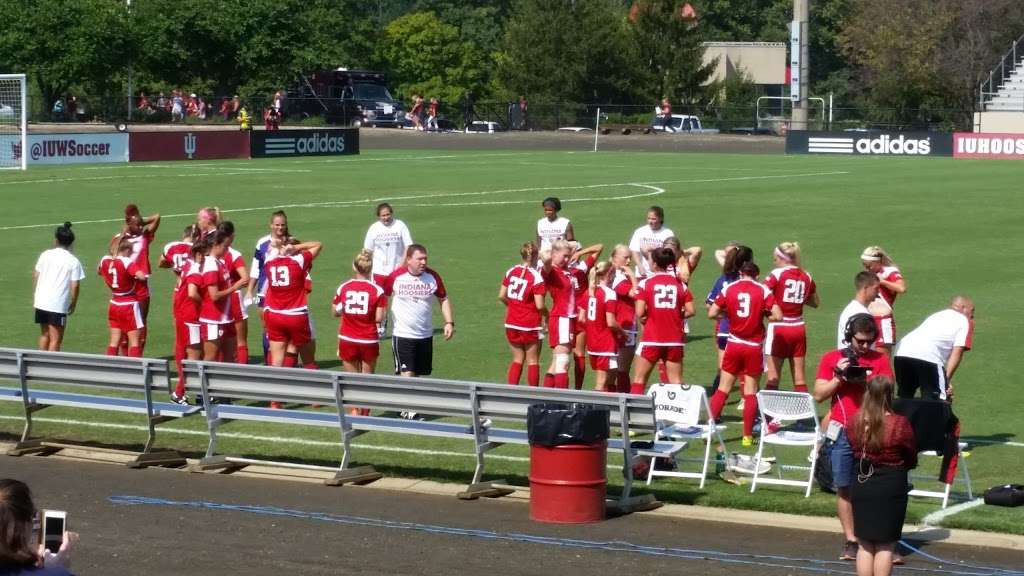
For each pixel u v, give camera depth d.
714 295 26.22
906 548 16.78
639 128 126.19
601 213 56.69
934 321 21.42
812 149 99.44
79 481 20.00
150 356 30.16
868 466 14.84
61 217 55.19
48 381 21.98
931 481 20.14
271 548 16.64
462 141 111.88
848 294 37.22
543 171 79.00
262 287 29.06
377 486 20.03
